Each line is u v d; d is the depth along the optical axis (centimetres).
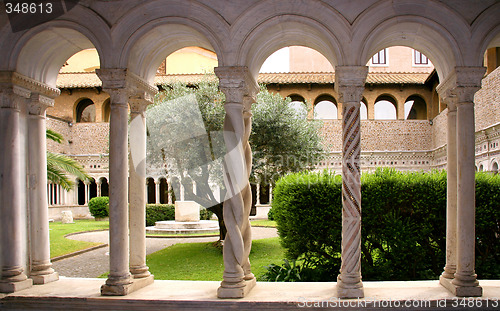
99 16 557
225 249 538
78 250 1265
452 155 593
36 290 573
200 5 548
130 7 556
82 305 532
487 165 1642
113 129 553
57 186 2714
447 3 538
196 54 2952
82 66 3020
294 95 2666
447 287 560
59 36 603
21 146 617
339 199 714
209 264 988
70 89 2773
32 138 632
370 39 537
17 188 587
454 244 583
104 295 543
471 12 539
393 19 536
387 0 533
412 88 2638
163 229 1609
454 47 541
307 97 2605
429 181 702
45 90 640
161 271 920
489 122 1614
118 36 556
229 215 536
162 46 630
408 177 716
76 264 1077
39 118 639
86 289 576
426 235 713
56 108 2792
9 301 543
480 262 709
